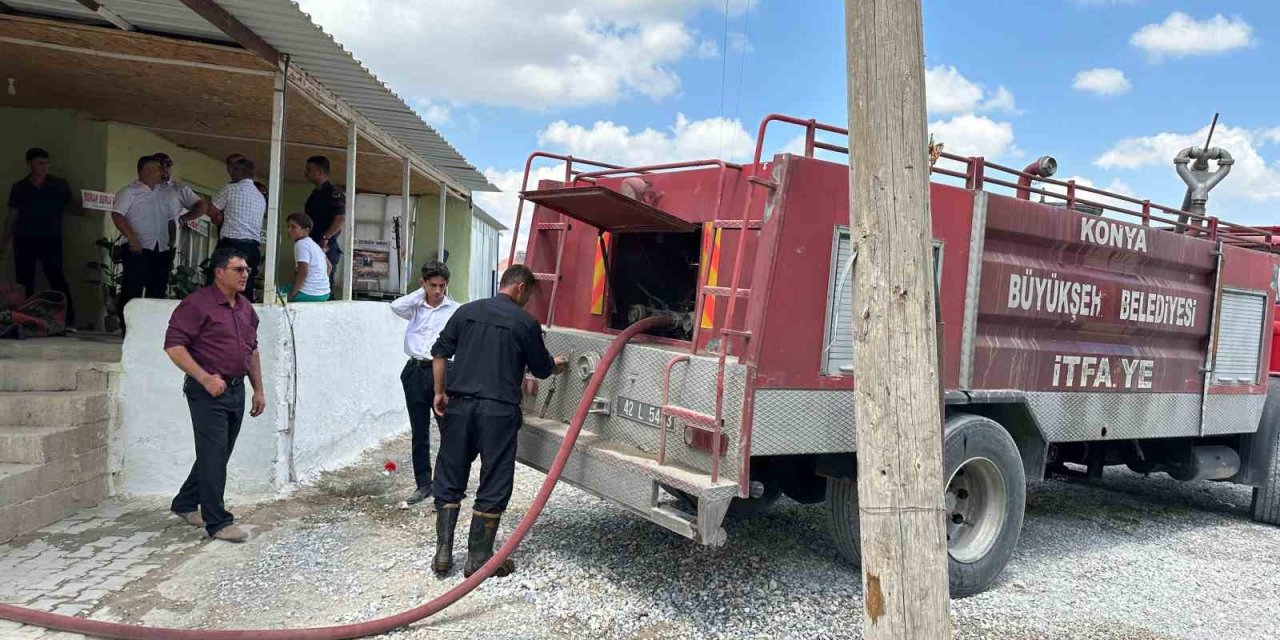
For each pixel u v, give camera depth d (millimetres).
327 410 7152
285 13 5273
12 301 6906
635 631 4027
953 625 4348
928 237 2840
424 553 5000
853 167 2873
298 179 12023
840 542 4746
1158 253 5980
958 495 5004
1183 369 6277
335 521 5598
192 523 5312
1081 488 8219
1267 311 6961
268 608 4141
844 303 4191
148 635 3684
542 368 4832
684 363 4180
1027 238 5148
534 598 4359
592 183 5461
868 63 2812
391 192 13414
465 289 13703
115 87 7184
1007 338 5102
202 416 4969
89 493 5609
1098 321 5590
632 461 4199
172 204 7719
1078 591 4984
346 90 7418
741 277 4246
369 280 10961
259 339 6082
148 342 5871
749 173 4395
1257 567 5648
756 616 4266
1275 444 6828
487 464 4598
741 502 5195
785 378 3977
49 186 7668
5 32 5738
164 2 5113
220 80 6816
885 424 2785
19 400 5410
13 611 3750
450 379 4699
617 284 5219
